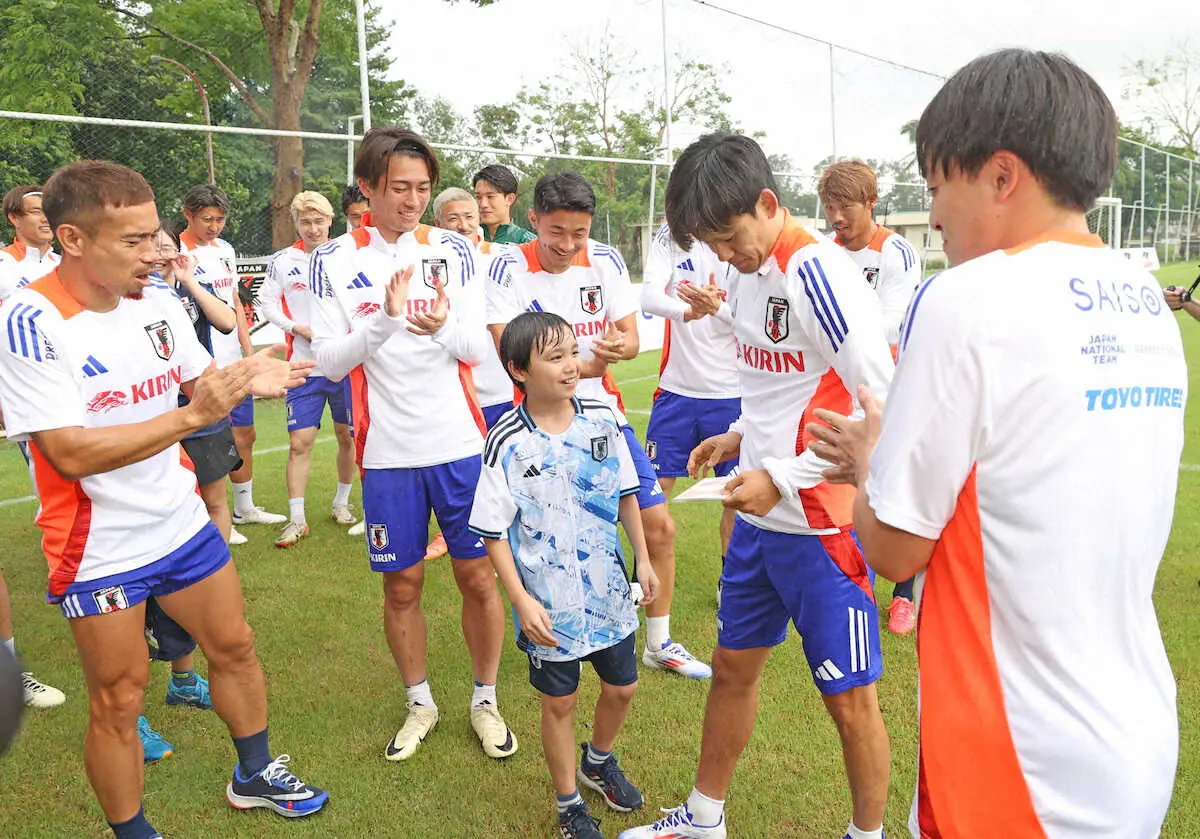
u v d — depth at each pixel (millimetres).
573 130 12297
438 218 4863
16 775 2945
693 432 4309
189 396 2709
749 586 2355
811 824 2609
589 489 2525
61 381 2225
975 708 1261
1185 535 4809
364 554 5023
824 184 4379
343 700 3414
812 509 2121
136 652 2416
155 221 2271
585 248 3932
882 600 4191
